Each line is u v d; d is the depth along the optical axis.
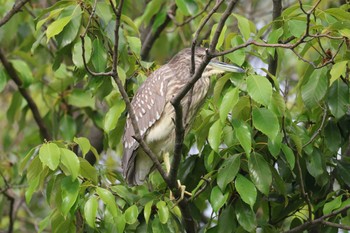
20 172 9.16
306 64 10.89
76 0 10.19
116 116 10.17
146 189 10.79
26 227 16.36
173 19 14.09
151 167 10.88
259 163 9.30
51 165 8.71
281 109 9.39
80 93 13.14
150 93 11.05
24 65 12.89
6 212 16.48
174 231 9.30
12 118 13.79
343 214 10.28
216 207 9.10
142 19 13.20
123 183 10.70
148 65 11.45
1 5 13.65
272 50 9.94
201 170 10.27
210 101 10.55
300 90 10.69
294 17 9.89
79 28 10.12
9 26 13.62
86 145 9.29
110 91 10.59
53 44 14.59
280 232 10.20
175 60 11.32
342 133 10.48
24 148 14.42
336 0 13.61
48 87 13.49
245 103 9.29
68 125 13.30
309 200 9.95
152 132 10.92
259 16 16.08
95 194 9.43
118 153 13.49
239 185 9.13
